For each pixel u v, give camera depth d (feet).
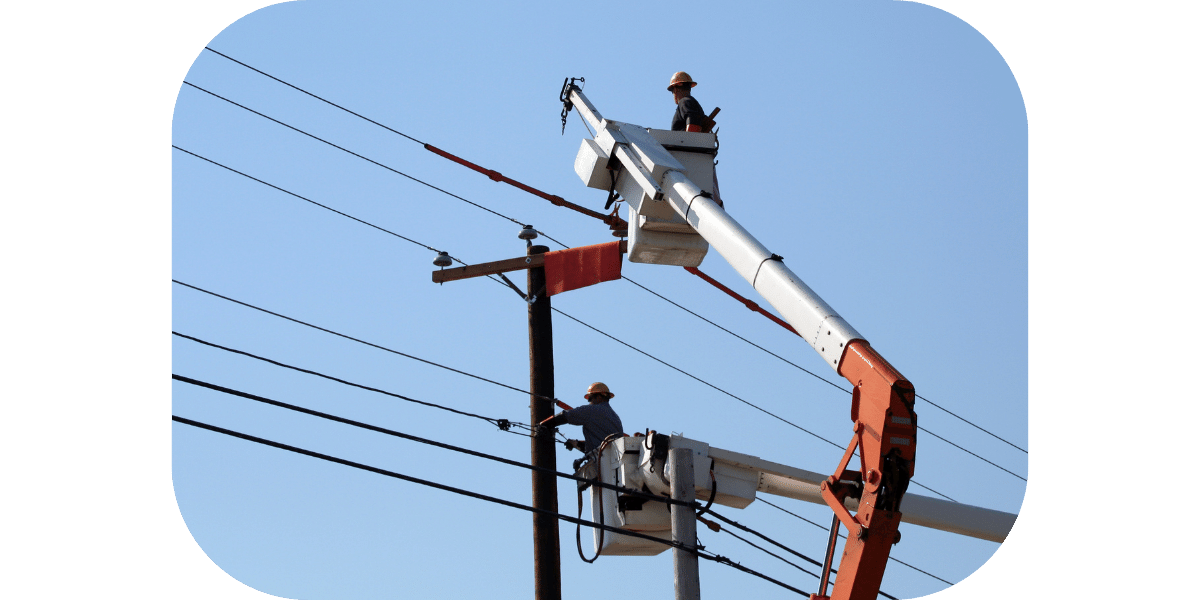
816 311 42.37
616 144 51.47
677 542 50.39
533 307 61.67
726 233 46.26
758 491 54.80
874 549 39.60
